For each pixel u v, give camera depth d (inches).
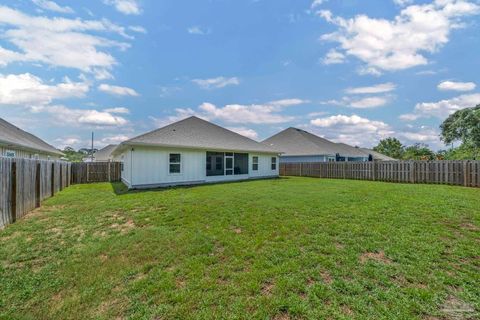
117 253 170.1
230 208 292.0
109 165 735.7
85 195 423.2
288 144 1120.8
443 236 189.9
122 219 255.9
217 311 107.4
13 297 123.4
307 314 104.3
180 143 583.2
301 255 159.5
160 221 244.4
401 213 258.1
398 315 102.7
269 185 541.6
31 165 299.0
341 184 562.6
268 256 158.9
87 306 115.6
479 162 496.4
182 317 104.7
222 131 786.8
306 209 281.7
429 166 585.0
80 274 143.4
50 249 179.3
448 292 118.6
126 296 121.3
